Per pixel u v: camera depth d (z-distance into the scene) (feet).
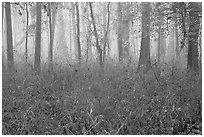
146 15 36.86
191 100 27.71
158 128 22.74
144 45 47.75
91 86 33.94
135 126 22.91
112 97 29.50
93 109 25.96
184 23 33.14
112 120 24.02
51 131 22.38
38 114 25.39
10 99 29.04
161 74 37.50
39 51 50.49
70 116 24.44
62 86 34.88
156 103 27.22
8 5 46.52
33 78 37.93
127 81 35.86
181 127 23.26
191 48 41.60
